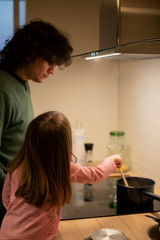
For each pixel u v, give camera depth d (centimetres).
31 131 128
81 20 182
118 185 171
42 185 123
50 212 128
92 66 238
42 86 232
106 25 157
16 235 126
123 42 149
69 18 195
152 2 153
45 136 125
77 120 243
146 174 214
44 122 128
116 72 243
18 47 150
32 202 124
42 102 234
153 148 204
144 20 153
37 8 216
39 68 153
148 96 206
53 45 149
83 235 138
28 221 127
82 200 177
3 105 146
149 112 206
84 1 180
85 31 179
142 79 212
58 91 236
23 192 126
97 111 245
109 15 155
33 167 127
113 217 155
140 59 209
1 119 146
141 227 144
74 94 239
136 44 147
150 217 146
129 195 165
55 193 126
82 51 180
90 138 247
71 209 164
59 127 127
